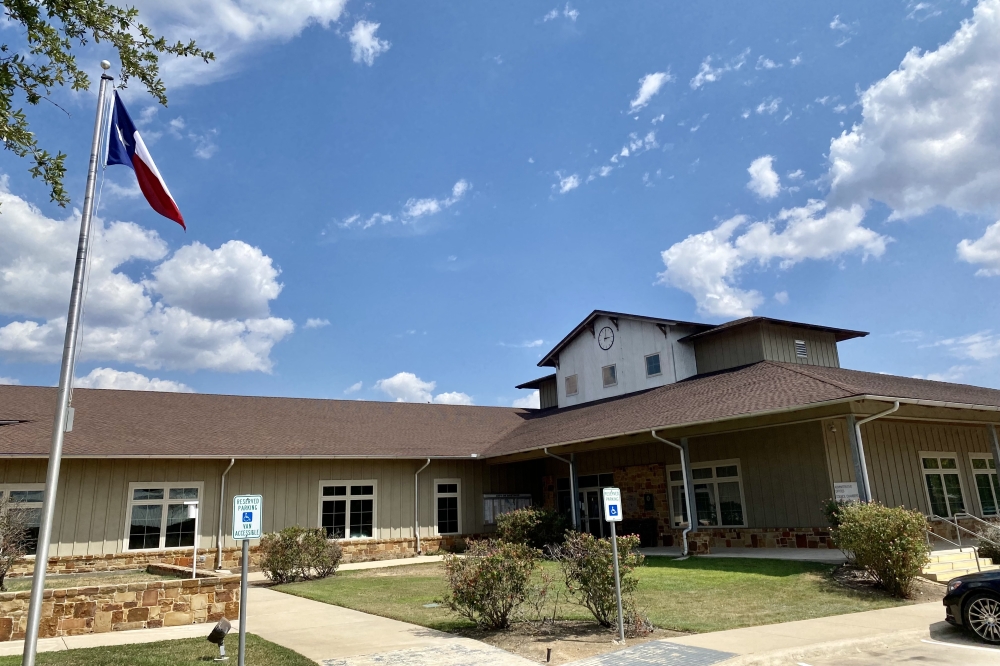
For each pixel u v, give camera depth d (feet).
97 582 51.98
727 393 62.75
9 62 26.91
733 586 43.68
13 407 69.31
